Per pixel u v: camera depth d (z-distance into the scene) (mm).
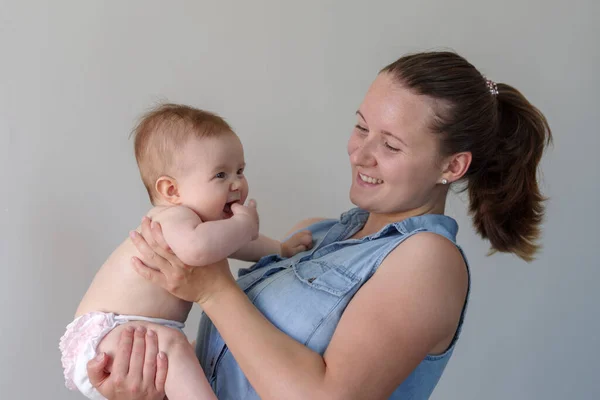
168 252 1129
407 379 1163
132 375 1134
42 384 1878
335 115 2037
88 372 1146
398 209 1314
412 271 1073
